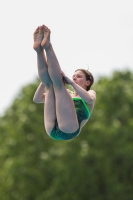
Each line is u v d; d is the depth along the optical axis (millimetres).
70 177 90938
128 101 98625
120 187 89938
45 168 95188
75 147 93250
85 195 90688
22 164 95875
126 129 93250
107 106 98438
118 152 91125
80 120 33500
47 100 32938
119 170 91938
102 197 90625
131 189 90375
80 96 32094
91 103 32844
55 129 33156
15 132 101250
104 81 103312
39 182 95188
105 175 90875
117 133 92688
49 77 32219
